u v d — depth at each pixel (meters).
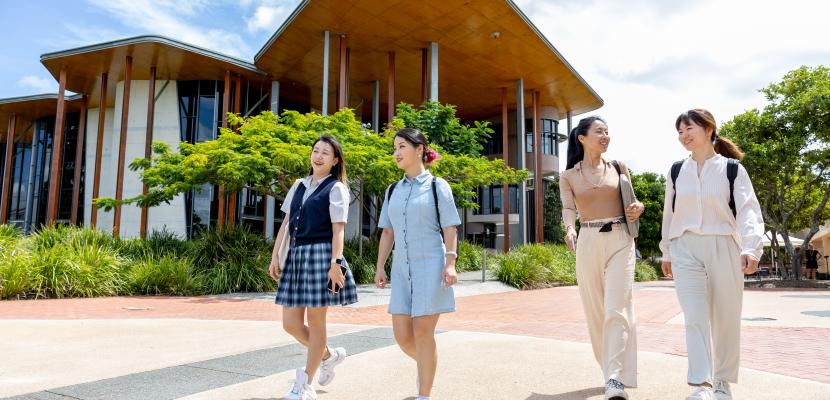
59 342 5.20
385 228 3.13
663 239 3.36
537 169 28.19
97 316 7.38
